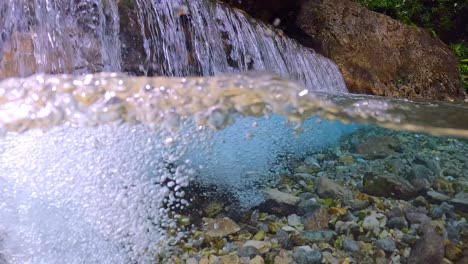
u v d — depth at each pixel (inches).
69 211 38.6
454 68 201.5
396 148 45.6
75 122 38.8
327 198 41.1
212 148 40.7
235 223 39.2
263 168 41.9
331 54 175.2
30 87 43.5
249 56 129.4
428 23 314.0
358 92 169.9
